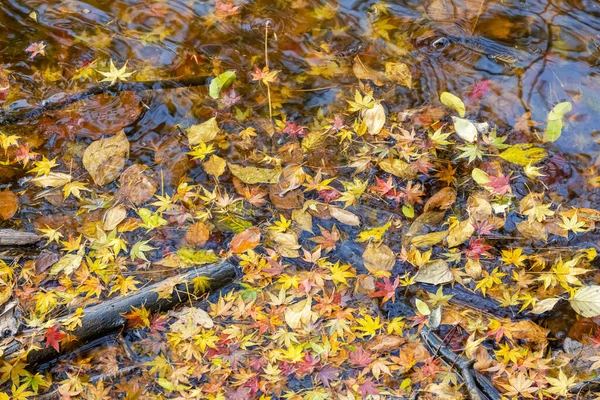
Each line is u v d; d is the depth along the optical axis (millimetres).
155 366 1908
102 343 1937
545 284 1996
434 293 1997
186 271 1991
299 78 2299
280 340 1927
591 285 2004
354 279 2004
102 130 2195
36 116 2209
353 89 2281
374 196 2113
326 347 1917
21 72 2279
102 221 2062
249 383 1888
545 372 1908
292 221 2070
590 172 2150
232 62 2328
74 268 1996
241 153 2172
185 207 2084
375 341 1938
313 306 1959
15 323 1922
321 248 2039
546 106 2248
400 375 1908
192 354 1916
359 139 2195
